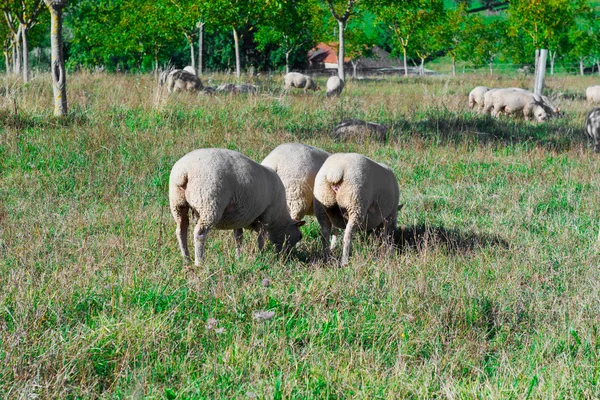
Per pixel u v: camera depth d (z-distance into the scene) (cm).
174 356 1308
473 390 1186
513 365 1345
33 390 1129
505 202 2797
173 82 5700
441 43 16662
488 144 4003
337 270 1855
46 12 8394
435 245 2073
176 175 1822
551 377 1244
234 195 1848
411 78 12256
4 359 1219
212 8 9150
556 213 2639
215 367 1241
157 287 1591
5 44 12369
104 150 3203
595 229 2419
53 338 1284
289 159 2206
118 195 2644
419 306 1577
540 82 7131
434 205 2745
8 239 1978
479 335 1491
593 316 1555
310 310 1555
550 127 5066
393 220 2269
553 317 1593
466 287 1716
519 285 1777
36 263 1772
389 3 8944
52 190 2630
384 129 4109
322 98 5881
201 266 1781
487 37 18262
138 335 1341
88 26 11944
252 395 1159
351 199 2011
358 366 1305
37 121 3766
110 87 5622
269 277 1772
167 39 11350
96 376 1214
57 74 3938
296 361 1300
